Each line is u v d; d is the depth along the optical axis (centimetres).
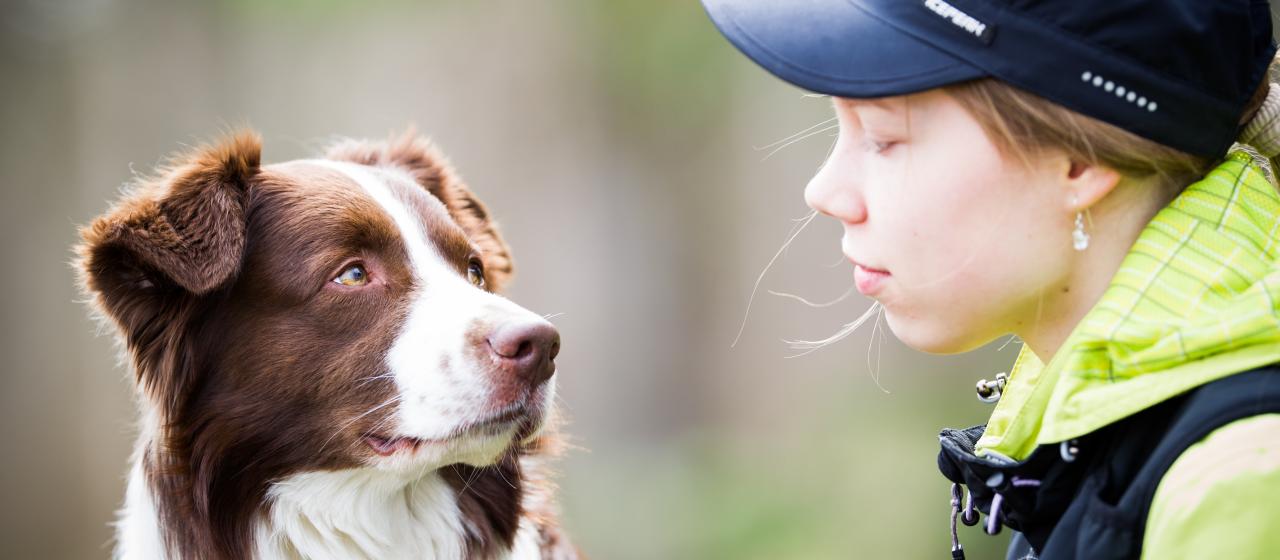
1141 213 249
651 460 1382
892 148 255
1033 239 247
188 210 355
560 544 445
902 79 238
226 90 1733
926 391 1170
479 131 1717
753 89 1636
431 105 1728
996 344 1152
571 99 1702
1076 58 227
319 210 378
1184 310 227
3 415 1552
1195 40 227
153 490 372
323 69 1752
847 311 1538
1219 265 230
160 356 365
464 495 397
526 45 1694
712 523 1137
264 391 369
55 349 1593
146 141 1708
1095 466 235
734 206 1667
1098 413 227
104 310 361
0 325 1576
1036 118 234
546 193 1719
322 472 372
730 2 267
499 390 356
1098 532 223
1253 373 215
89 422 1570
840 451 1131
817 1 254
